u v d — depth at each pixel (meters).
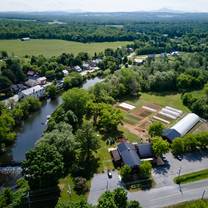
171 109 154.38
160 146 102.69
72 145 101.25
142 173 95.25
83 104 135.75
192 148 113.31
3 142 116.00
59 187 89.00
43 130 131.62
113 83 173.62
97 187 89.88
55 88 175.75
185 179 95.00
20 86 183.00
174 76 189.12
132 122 137.38
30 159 85.88
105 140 118.81
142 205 83.00
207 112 146.12
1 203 77.44
